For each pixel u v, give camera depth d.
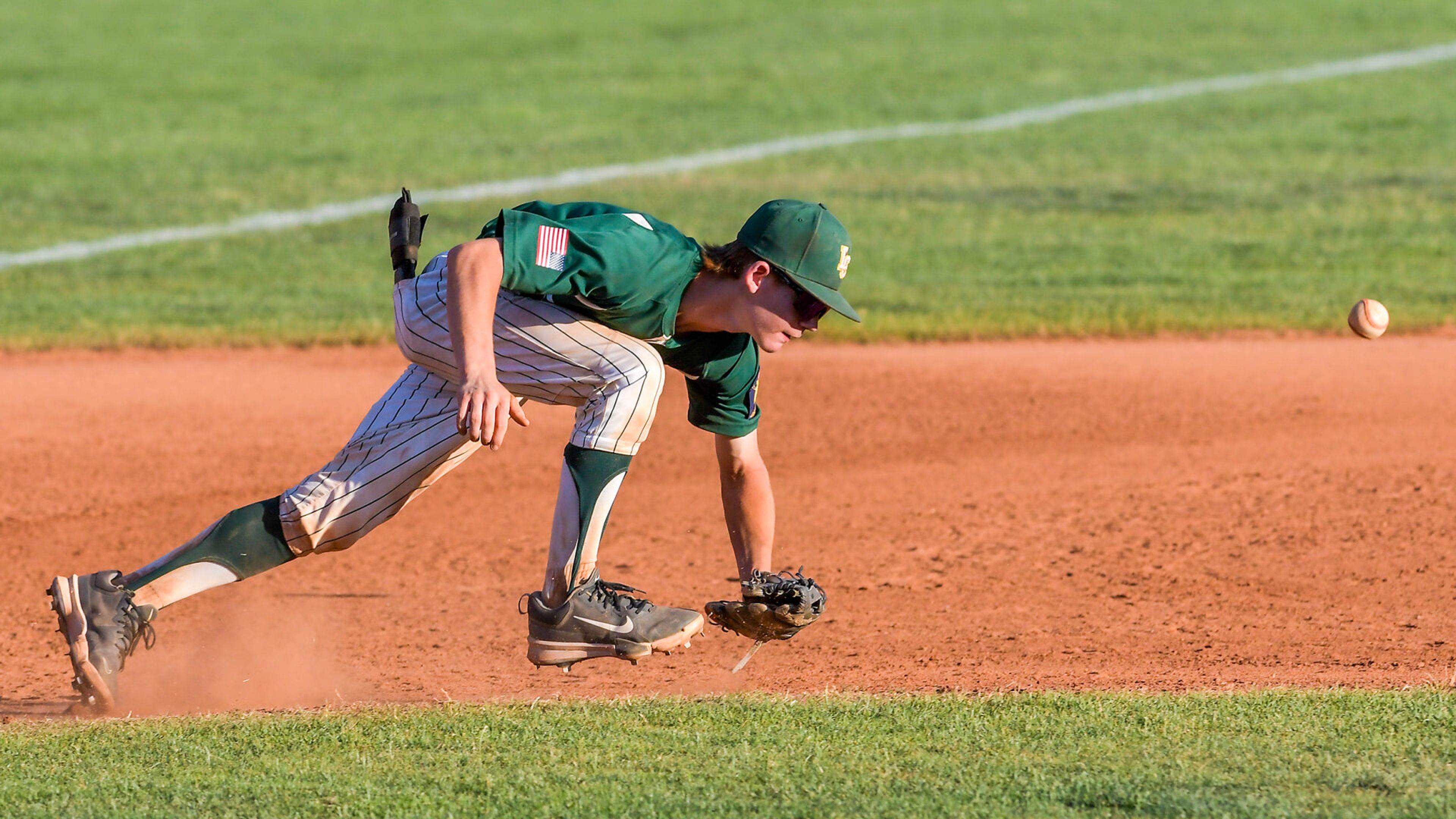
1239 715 15.19
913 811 12.21
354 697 18.28
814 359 37.59
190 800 12.77
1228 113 67.50
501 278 13.91
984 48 83.31
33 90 75.38
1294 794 12.52
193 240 50.94
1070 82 74.94
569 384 15.14
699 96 73.62
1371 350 36.84
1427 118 65.31
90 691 15.95
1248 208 52.56
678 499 27.86
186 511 27.55
